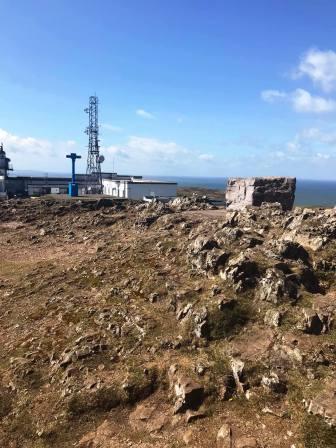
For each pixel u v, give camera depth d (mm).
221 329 27359
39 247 62062
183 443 19953
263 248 36375
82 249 57625
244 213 51938
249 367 23422
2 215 80812
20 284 43531
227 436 19609
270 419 20328
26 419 23094
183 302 31250
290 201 70312
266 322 27406
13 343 30766
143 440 20703
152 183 107250
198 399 22297
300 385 21781
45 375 26516
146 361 25953
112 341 28641
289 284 29969
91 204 85938
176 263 39781
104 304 34375
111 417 22641
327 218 42688
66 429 22172
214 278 33531
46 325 32750
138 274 38688
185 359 25562
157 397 23391
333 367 22766
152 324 29719
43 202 88125
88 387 24281
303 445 18438
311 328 25891
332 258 35875
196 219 59469
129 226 66625
